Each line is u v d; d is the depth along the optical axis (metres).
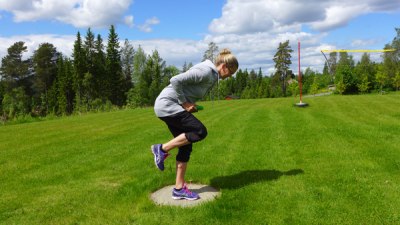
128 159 4.72
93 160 4.80
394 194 2.63
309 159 4.11
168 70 60.72
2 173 4.19
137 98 34.22
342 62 63.94
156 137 6.88
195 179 3.38
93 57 51.16
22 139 7.74
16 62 60.44
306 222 2.18
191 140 2.60
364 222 2.15
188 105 2.58
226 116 10.70
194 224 2.20
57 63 62.72
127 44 57.78
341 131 6.24
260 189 2.91
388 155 4.05
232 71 2.80
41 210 2.62
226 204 2.53
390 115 8.76
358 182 3.00
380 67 45.25
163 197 2.83
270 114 10.61
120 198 2.83
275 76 61.47
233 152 4.80
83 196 2.93
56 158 5.12
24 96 54.41
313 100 17.44
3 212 2.62
